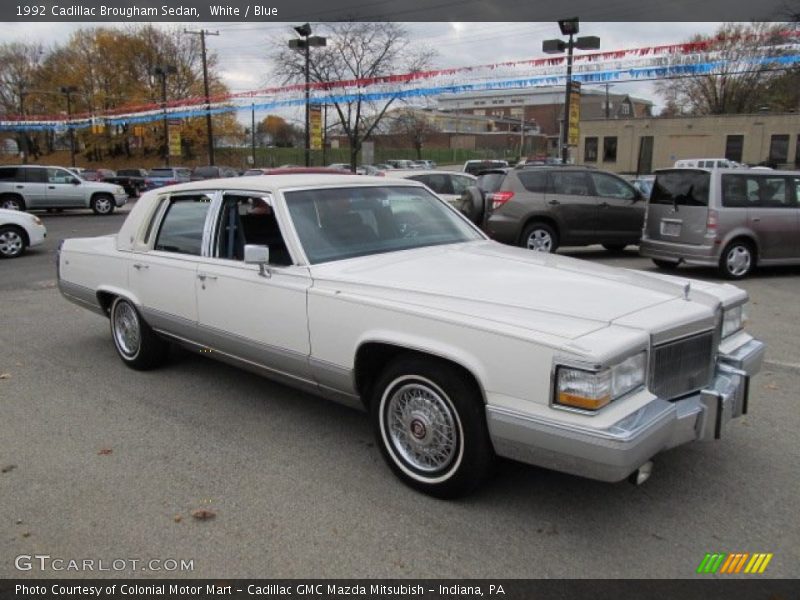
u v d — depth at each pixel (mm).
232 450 4074
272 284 4070
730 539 3086
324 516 3309
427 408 3412
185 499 3480
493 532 3152
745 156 44375
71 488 3604
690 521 3236
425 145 91125
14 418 4605
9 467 3848
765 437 4184
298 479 3695
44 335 6957
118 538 3133
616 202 11930
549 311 3143
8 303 8727
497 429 3051
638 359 2955
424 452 3467
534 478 3666
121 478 3717
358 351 3613
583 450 2797
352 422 4512
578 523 3221
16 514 3346
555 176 11656
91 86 61344
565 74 16984
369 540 3100
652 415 2896
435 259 4094
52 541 3115
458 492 3359
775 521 3232
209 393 5094
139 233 5340
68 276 6195
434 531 3164
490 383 3055
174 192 5098
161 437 4273
